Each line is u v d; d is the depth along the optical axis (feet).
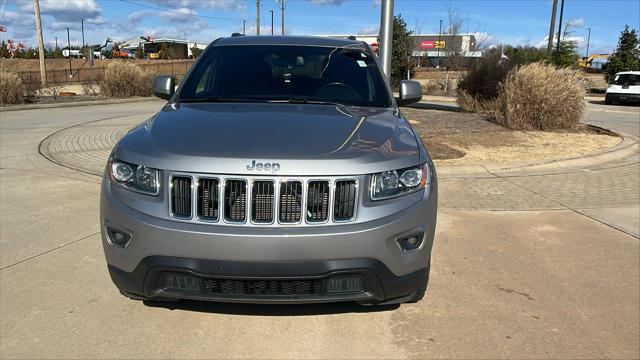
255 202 9.09
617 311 11.58
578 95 38.01
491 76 50.39
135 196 9.48
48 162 25.96
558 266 13.99
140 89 74.13
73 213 17.81
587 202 20.13
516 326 10.89
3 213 17.71
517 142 32.53
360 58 15.03
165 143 9.82
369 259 9.16
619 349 10.11
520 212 18.80
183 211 9.25
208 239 8.89
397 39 111.14
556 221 17.84
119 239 9.63
